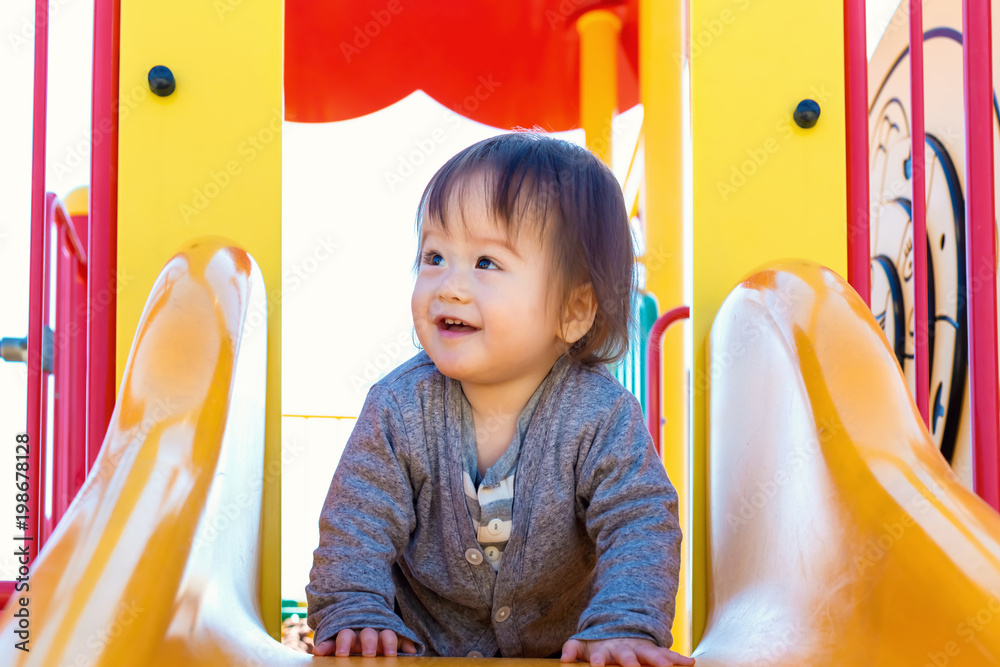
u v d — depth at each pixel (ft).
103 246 5.93
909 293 18.60
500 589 4.90
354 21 13.33
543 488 4.85
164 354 4.50
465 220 4.81
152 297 4.96
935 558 3.61
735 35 6.47
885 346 4.81
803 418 4.67
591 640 4.00
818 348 4.82
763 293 5.48
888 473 4.11
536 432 4.93
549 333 4.94
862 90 6.54
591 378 5.12
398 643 4.27
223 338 4.74
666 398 12.11
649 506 4.62
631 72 14.40
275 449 5.80
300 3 12.96
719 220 6.33
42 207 6.56
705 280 6.28
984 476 6.24
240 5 6.15
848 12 6.57
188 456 4.03
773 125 6.43
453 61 14.14
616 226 5.30
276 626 5.61
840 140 6.46
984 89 6.43
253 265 5.58
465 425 5.04
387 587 4.53
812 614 4.03
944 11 17.75
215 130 6.05
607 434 4.89
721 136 6.39
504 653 5.12
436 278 4.84
